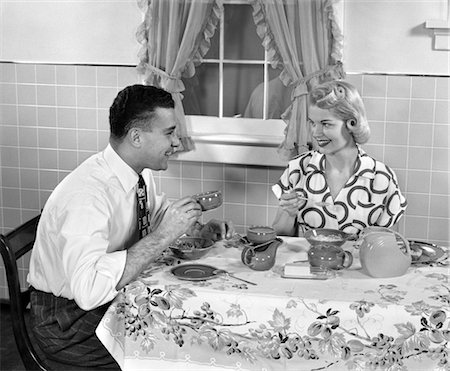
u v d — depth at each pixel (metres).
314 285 2.20
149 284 2.20
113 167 2.42
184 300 2.14
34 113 4.05
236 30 3.78
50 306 2.44
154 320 2.18
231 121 3.83
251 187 3.82
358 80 3.58
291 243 2.63
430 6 3.46
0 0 3.99
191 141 3.76
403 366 2.04
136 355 2.21
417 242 2.61
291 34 3.51
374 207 2.80
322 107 2.71
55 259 2.38
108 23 3.88
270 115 3.80
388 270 2.26
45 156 4.09
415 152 3.60
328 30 3.50
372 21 3.53
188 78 3.87
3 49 4.04
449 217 3.62
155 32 3.68
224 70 3.82
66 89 3.99
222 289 2.16
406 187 3.64
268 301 2.08
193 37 3.62
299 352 2.08
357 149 2.82
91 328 2.35
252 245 2.45
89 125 3.99
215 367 2.15
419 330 2.01
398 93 3.56
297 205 2.66
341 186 2.82
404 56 3.53
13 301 2.34
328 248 2.36
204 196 2.39
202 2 3.58
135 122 2.35
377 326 2.03
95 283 2.13
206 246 2.56
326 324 2.05
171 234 2.25
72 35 3.93
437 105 3.53
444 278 2.27
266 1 3.50
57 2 3.93
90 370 2.41
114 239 2.44
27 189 4.14
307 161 2.90
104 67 3.91
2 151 4.14
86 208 2.27
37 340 2.47
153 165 2.44
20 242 2.44
